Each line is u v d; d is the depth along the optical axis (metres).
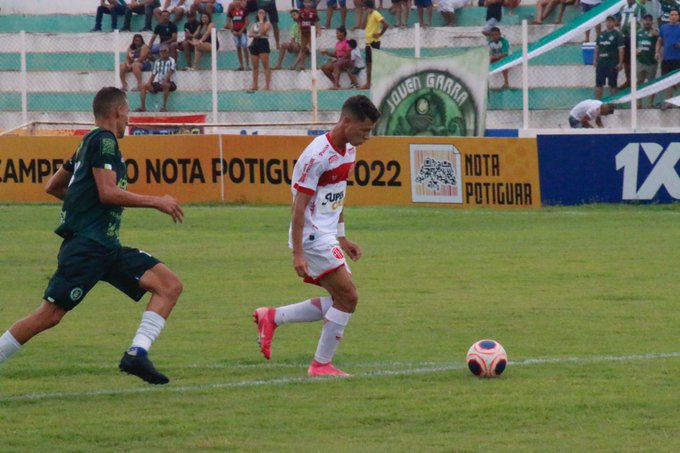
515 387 11.45
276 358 13.28
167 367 12.72
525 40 36.12
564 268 21.11
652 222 28.59
